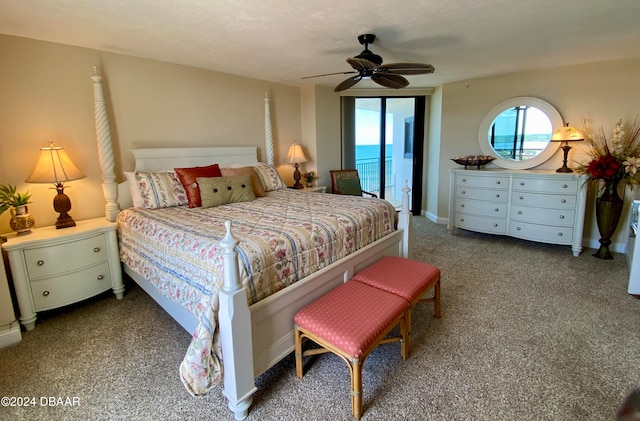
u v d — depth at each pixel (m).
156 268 2.23
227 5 2.07
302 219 2.33
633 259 2.68
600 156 3.57
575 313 2.47
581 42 2.98
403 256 3.00
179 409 1.66
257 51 3.08
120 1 1.99
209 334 1.52
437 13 2.26
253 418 1.58
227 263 1.45
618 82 3.65
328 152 5.16
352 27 2.49
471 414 1.57
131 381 1.86
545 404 1.63
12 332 2.25
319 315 1.75
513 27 2.56
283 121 4.79
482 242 4.30
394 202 6.23
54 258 2.50
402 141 6.00
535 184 3.85
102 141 2.88
